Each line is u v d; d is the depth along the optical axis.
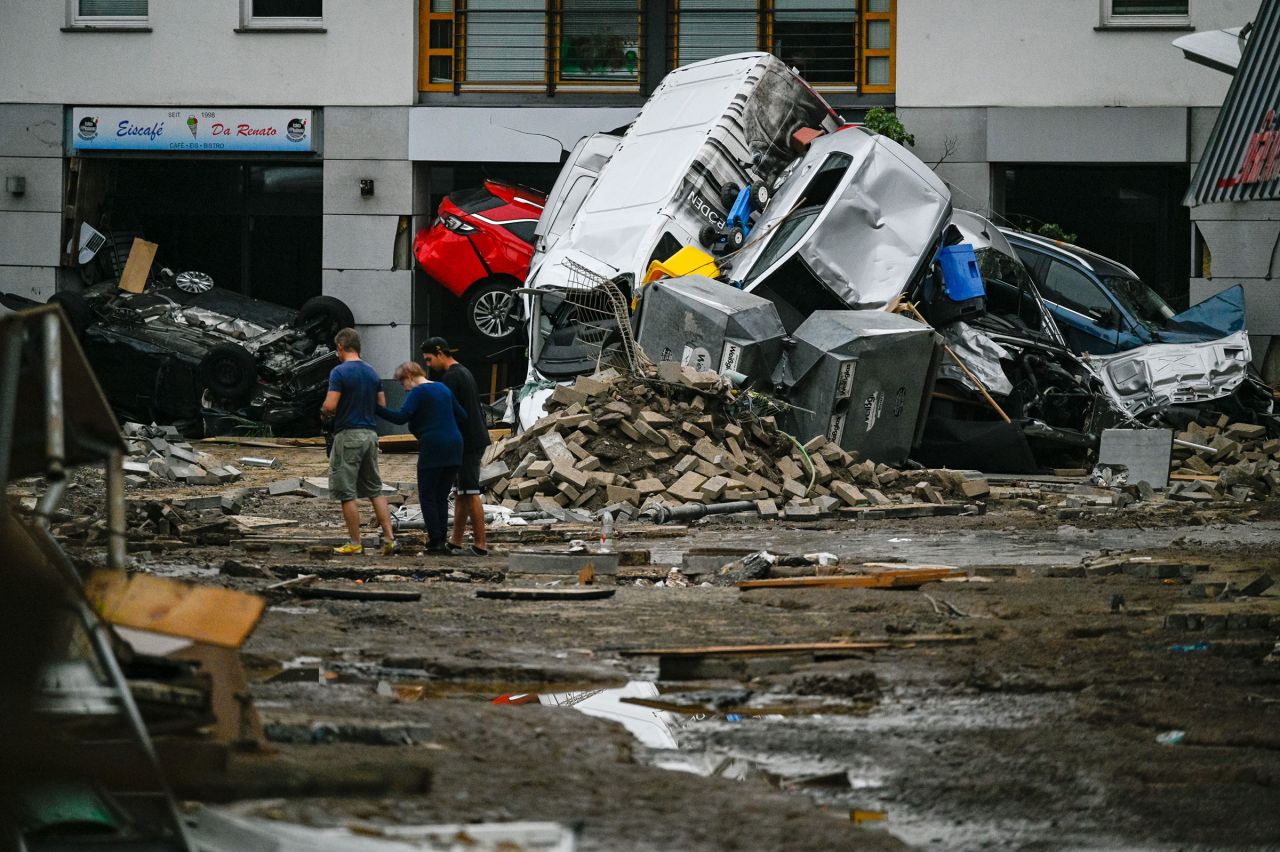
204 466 43.78
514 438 38.31
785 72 51.34
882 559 26.56
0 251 64.19
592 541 30.25
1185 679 14.45
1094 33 61.56
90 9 64.31
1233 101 34.44
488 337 57.56
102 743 8.16
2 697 8.32
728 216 49.09
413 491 39.81
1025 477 45.34
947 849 8.77
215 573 22.78
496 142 62.88
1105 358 51.06
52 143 64.06
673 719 12.73
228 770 9.09
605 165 53.72
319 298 59.91
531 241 57.53
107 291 58.47
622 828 8.96
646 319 43.62
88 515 29.69
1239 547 28.31
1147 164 62.41
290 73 63.53
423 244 58.66
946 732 12.13
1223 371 49.97
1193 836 9.05
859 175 47.53
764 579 23.00
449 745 11.10
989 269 50.88
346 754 10.41
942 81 62.03
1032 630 17.61
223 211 65.75
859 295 46.50
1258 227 60.84
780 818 9.26
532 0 63.38
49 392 9.20
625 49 63.41
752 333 42.34
